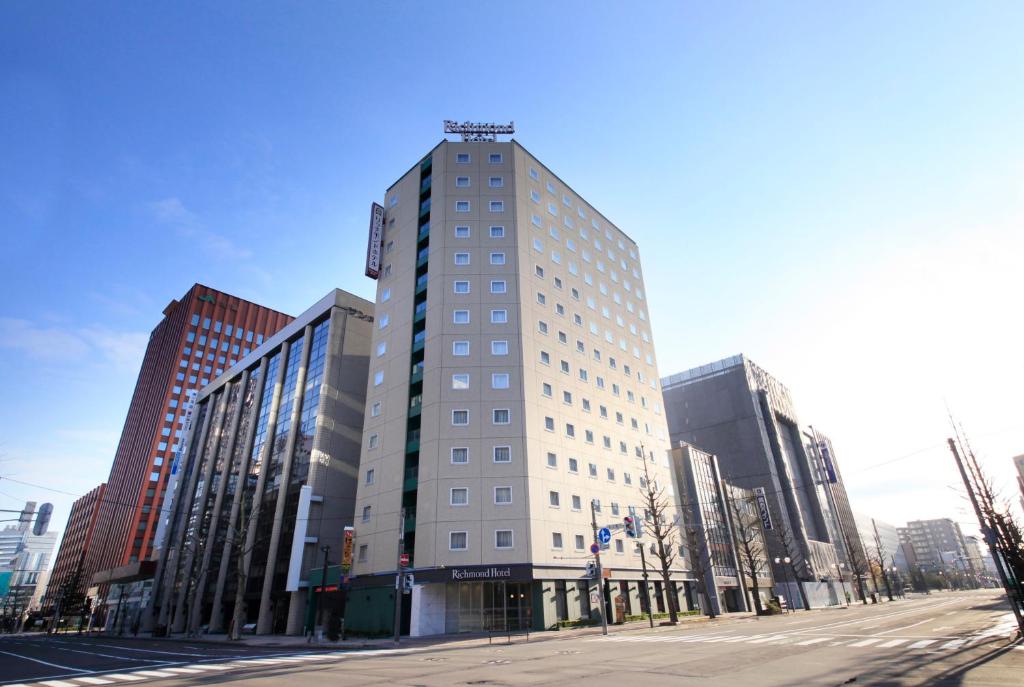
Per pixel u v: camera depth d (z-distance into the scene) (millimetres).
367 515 46906
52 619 98000
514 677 14828
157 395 133000
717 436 101625
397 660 21516
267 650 31031
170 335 143125
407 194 60812
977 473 24000
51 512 39500
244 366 82438
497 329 49250
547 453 46250
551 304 54938
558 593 41750
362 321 65875
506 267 52562
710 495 66562
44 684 16828
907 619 33625
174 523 86000
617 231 72750
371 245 59094
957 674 12555
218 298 142500
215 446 82375
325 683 14930
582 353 56406
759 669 14508
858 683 11922
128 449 138625
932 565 181500
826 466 113188
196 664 22359
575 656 19766
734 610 62438
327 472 56812
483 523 41156
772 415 103000
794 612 58281
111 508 130875
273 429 68125
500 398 46156
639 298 71750
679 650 20234
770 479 93250
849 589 99062
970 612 38000
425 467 43375
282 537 57250
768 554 78438
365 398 62594
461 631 38156
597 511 48625
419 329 51781
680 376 110875
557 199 62969
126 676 18562
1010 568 21172
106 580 92188
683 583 56938
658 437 63875
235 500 69000
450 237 53438
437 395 45750
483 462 43375
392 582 41250
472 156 58719
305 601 51188
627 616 47625
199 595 64688
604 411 56094
